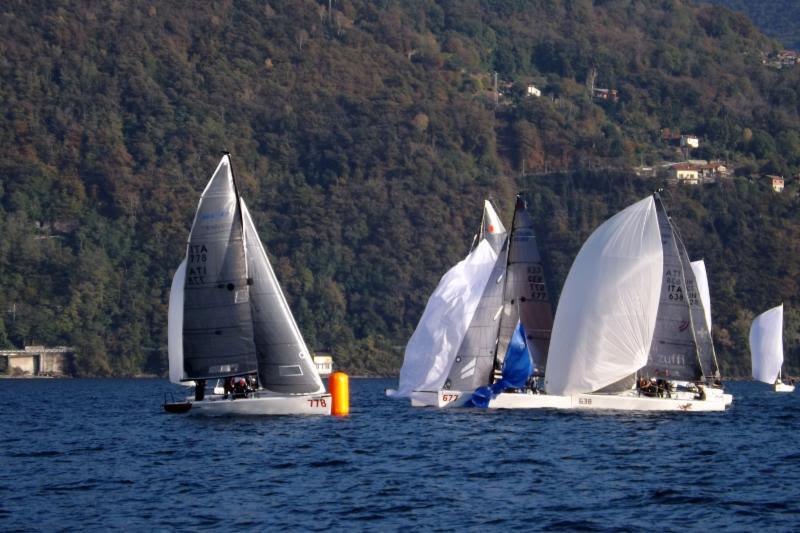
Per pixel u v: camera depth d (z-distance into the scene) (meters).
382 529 109.12
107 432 196.50
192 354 189.25
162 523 111.62
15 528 109.81
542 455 155.25
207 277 188.00
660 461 150.50
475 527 110.00
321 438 172.75
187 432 181.25
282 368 192.62
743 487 130.75
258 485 131.38
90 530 108.81
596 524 111.25
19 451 167.62
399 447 163.38
